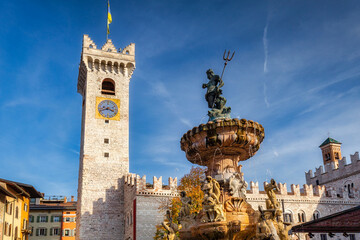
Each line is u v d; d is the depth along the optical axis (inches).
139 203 2263.8
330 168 3430.1
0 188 1854.1
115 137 2888.8
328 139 3745.1
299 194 2733.8
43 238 3659.0
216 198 629.6
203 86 788.6
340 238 2642.7
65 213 3764.8
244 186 677.3
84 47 3026.6
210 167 736.3
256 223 603.2
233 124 679.7
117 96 3026.6
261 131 727.1
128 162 2847.0
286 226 623.5
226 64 775.1
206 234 617.6
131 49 3191.4
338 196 2928.2
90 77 2997.0
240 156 762.8
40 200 4050.2
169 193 2335.1
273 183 636.1
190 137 727.1
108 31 3240.7
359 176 3117.6
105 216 2642.7
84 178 2691.9
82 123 3080.7
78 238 2596.0
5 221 2117.4
